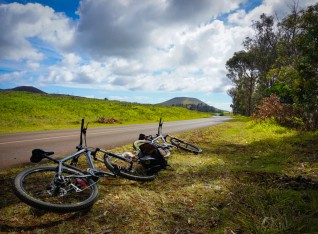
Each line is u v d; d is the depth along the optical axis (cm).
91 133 1448
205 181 530
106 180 500
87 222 335
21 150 830
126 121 3058
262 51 3994
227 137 1327
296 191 450
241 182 523
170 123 2856
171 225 343
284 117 1730
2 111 2319
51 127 1889
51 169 368
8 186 450
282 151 866
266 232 313
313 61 1317
